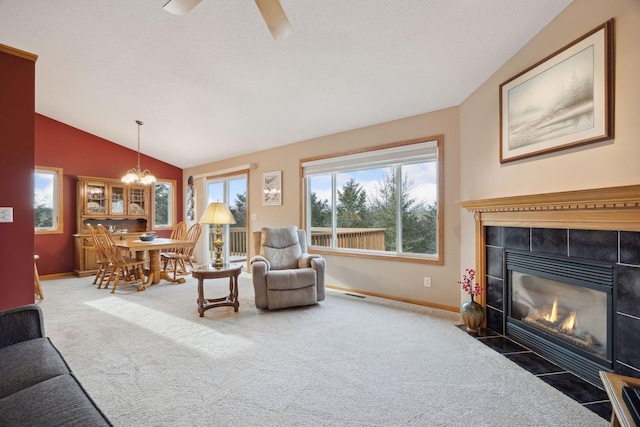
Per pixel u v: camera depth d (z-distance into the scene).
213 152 5.96
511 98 2.52
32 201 2.27
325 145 4.57
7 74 2.18
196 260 6.85
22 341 1.54
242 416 1.65
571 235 2.05
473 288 2.97
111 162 6.06
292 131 4.59
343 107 3.74
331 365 2.20
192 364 2.21
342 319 3.17
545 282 2.36
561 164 2.09
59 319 3.16
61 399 1.05
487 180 2.87
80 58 3.47
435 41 2.53
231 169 5.98
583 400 1.77
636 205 1.62
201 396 1.82
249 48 2.94
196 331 2.84
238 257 6.14
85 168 5.74
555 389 1.88
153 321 3.11
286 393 1.86
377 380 2.00
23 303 2.23
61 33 3.05
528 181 2.37
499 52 2.53
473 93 3.10
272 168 5.30
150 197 6.71
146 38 3.03
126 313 3.37
